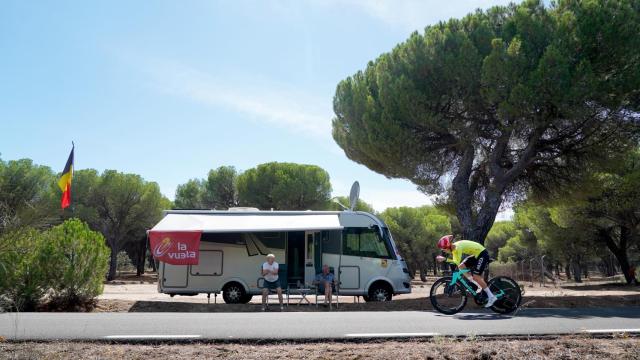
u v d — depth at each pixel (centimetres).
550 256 4762
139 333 618
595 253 3148
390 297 1445
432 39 1603
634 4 1469
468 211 1717
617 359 469
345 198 4312
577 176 1741
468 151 1731
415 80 1625
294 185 3603
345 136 1956
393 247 1463
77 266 1112
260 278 1434
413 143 1647
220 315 850
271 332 632
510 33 1533
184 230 1320
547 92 1388
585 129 1545
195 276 1433
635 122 1527
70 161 1188
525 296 1281
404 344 554
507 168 1845
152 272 6128
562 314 862
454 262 869
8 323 703
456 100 1627
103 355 483
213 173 4362
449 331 636
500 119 1502
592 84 1359
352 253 1451
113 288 2719
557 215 2812
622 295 1309
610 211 2598
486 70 1444
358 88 1817
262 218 1407
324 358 477
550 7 1605
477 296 855
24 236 477
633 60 1413
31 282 1056
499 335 604
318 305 1227
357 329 660
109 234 4047
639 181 2292
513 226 6631
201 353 500
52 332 617
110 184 3950
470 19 1645
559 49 1409
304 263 1448
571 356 479
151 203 4112
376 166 1925
